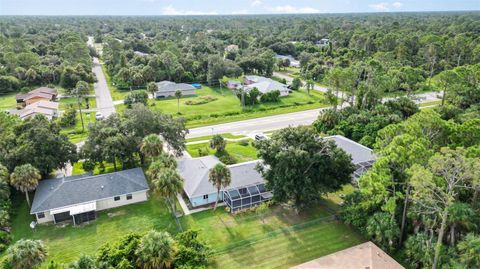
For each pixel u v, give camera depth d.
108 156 47.91
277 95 96.62
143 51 173.88
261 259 35.00
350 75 76.50
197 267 30.06
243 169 47.94
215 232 39.22
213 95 105.31
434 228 31.77
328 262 31.73
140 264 29.25
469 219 28.70
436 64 124.12
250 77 117.94
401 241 34.97
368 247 33.88
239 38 194.75
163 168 40.50
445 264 28.56
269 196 45.09
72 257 35.12
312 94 105.38
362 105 76.62
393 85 82.69
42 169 45.50
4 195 40.00
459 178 27.80
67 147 48.41
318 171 39.81
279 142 40.34
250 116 83.12
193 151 61.69
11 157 43.88
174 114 84.31
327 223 40.88
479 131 37.66
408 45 146.50
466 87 76.38
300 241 37.75
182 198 46.44
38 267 30.50
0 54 129.00
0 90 106.19
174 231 39.41
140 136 51.81
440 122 39.03
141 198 45.53
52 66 122.69
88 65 133.25
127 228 39.94
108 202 43.66
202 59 131.38
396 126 37.72
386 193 31.69
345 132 65.44
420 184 27.78
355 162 51.72
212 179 40.97
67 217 41.38
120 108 89.25
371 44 157.12
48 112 80.62
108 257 30.06
